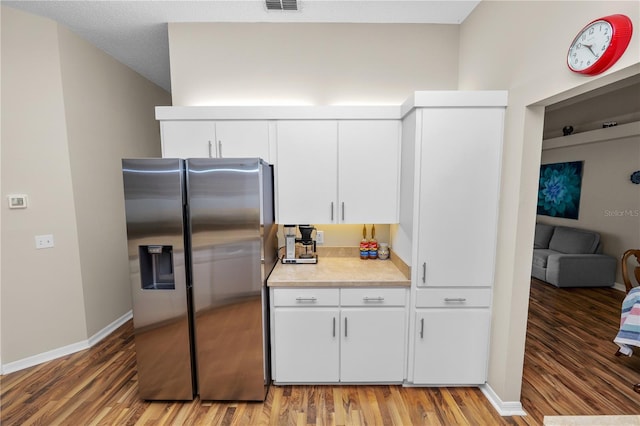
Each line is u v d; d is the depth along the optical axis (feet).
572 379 7.18
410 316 6.56
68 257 8.10
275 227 7.95
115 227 9.68
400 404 6.32
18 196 7.32
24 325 7.55
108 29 8.05
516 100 5.68
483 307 6.48
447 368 6.63
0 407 6.27
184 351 6.30
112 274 9.53
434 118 6.06
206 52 7.90
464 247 6.31
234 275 6.16
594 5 4.12
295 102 8.04
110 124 9.53
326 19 7.75
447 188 6.19
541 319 10.53
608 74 3.92
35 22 7.34
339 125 7.20
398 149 7.22
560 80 4.66
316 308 6.61
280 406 6.29
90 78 8.70
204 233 6.06
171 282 6.44
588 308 11.51
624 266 8.98
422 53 8.00
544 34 4.97
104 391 6.74
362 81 8.04
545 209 17.60
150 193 5.91
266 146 7.27
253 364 6.33
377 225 8.57
